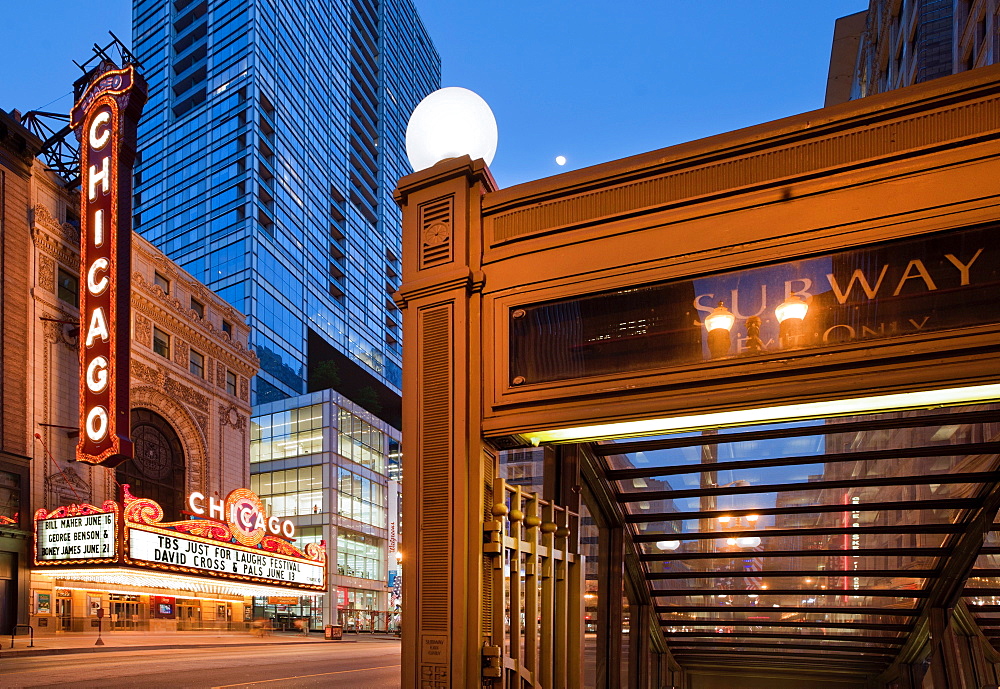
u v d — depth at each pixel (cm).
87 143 2909
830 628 1156
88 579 2875
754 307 408
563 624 596
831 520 951
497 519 464
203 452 3862
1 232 2792
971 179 369
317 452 5369
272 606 5341
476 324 485
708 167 438
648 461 851
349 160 9950
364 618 5650
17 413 2770
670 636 1305
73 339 3102
